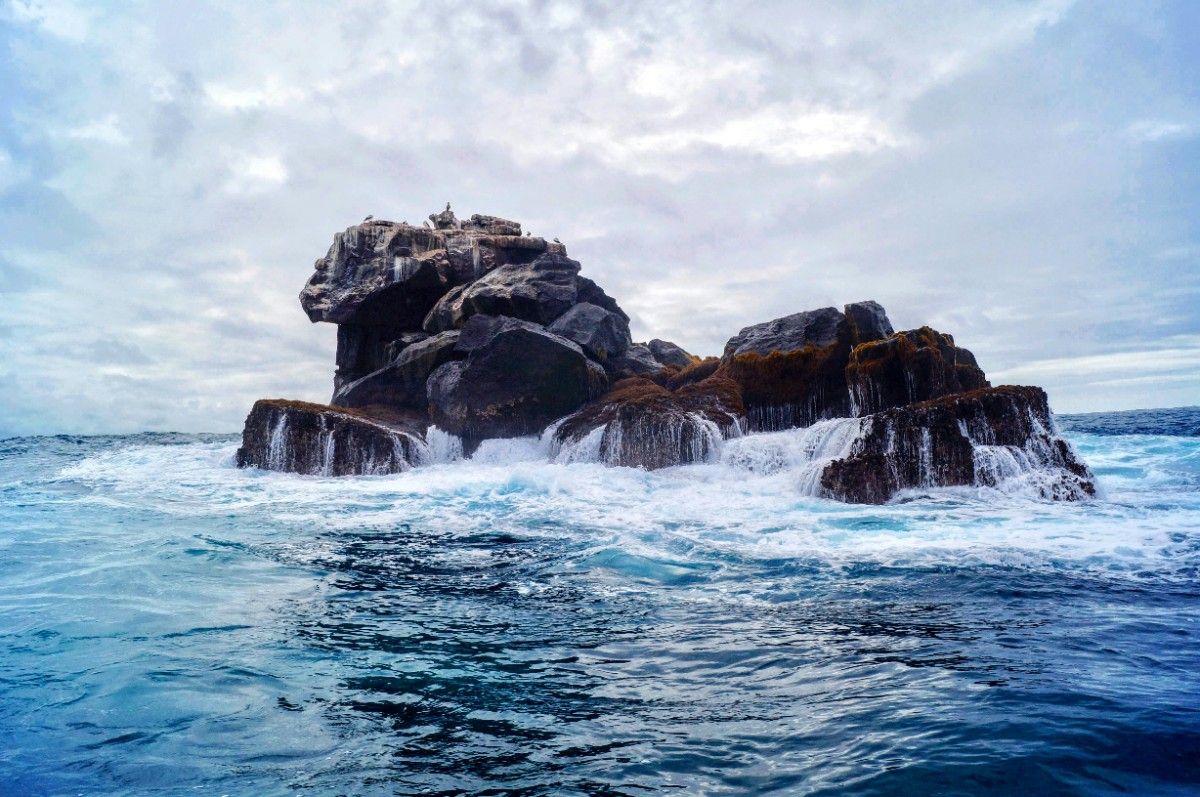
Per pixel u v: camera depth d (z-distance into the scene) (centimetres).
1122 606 764
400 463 2286
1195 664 589
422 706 545
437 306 3011
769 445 1958
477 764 453
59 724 513
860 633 696
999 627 701
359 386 2805
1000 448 1600
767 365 2386
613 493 1725
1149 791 396
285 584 917
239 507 1575
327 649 673
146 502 1650
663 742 478
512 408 2531
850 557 1020
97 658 644
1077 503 1421
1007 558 986
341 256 3144
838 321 2417
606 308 3170
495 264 3216
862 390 2148
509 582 928
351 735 496
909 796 397
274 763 457
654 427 2078
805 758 447
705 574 953
